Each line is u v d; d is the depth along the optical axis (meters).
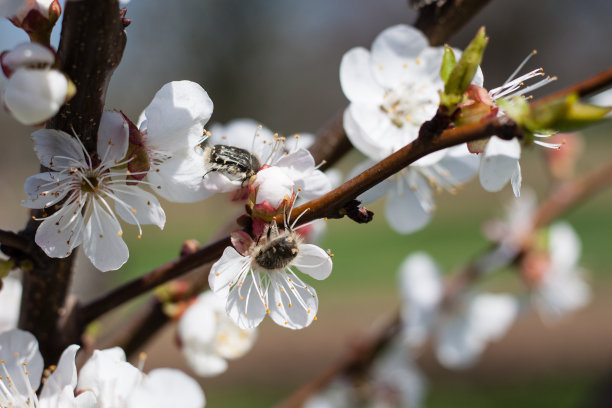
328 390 0.45
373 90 0.30
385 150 0.30
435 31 0.32
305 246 0.27
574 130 0.25
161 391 0.27
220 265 0.27
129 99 2.08
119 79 2.07
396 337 0.45
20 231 0.28
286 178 0.27
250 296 0.27
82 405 0.27
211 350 0.33
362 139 0.30
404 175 0.32
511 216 0.49
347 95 0.30
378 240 1.55
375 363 0.46
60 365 0.27
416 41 0.31
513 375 1.03
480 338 0.50
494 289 1.07
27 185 0.27
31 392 0.27
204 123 0.28
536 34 2.75
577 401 0.94
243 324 0.27
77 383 0.27
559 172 0.48
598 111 0.25
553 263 0.50
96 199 0.27
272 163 0.28
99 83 0.26
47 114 0.25
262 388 0.99
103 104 0.27
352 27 2.86
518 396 0.99
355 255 1.45
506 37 2.74
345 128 0.30
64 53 0.26
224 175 0.28
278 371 1.02
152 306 0.33
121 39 0.26
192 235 1.52
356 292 1.24
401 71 0.31
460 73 0.26
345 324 1.11
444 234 1.54
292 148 0.31
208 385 0.99
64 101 0.26
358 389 0.45
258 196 0.27
